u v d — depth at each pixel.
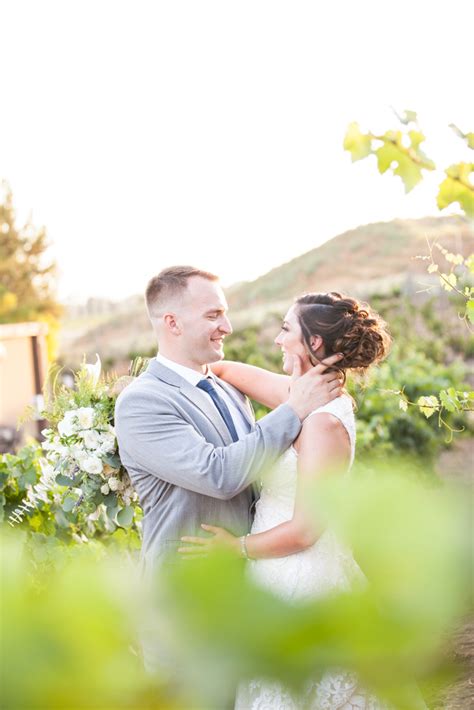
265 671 0.26
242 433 3.05
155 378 2.98
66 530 3.91
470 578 0.26
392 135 1.38
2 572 0.29
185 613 0.27
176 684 0.27
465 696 3.27
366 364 2.82
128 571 0.30
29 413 3.31
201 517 2.81
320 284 28.77
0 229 29.17
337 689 2.11
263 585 0.27
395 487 0.28
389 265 27.94
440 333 16.00
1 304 28.25
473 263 2.82
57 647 0.27
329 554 2.61
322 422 2.69
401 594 0.26
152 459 2.80
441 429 10.52
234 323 21.81
